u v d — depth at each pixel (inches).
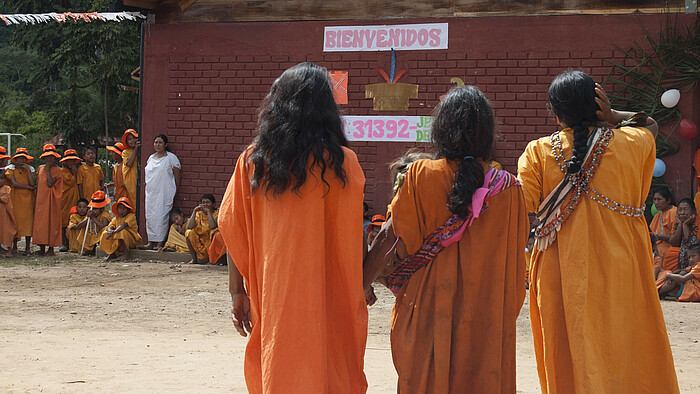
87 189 569.6
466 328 123.0
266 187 115.5
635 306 133.1
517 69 432.1
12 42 1019.3
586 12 420.2
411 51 449.7
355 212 117.2
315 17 466.9
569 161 133.6
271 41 474.9
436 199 124.4
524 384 193.6
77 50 949.8
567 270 131.6
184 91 491.8
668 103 395.9
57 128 1090.1
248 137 481.4
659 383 132.8
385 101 452.4
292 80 118.3
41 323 285.3
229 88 483.8
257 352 120.6
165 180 486.3
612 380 128.3
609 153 132.9
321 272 114.7
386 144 454.6
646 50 410.0
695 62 401.4
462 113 124.3
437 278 124.6
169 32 493.0
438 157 128.0
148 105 498.9
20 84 1989.4
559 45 424.8
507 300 124.6
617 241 132.3
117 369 205.8
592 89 136.9
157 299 349.4
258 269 118.6
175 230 489.7
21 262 488.1
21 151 531.2
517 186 126.6
